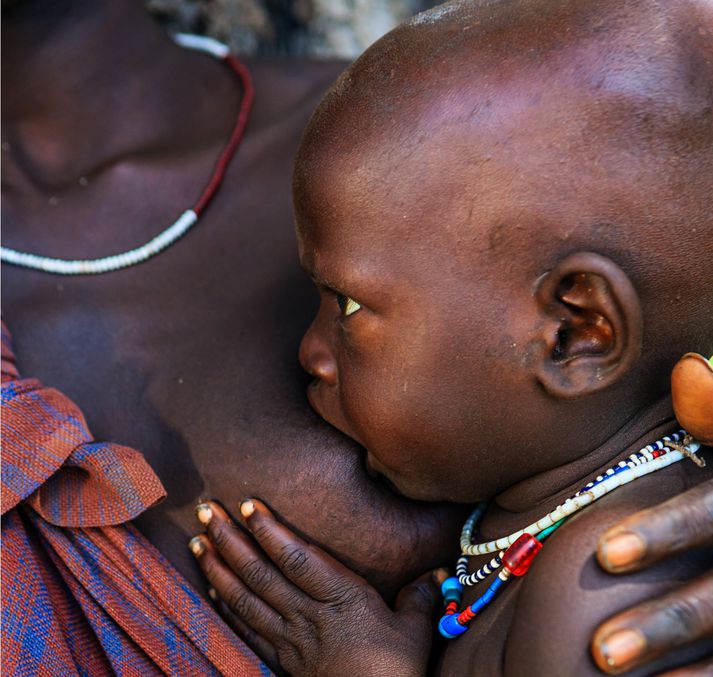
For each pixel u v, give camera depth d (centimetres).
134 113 70
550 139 51
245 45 88
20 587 55
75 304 65
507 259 52
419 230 52
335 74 75
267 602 57
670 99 51
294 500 58
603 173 51
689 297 52
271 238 66
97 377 63
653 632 47
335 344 56
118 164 68
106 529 57
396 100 52
